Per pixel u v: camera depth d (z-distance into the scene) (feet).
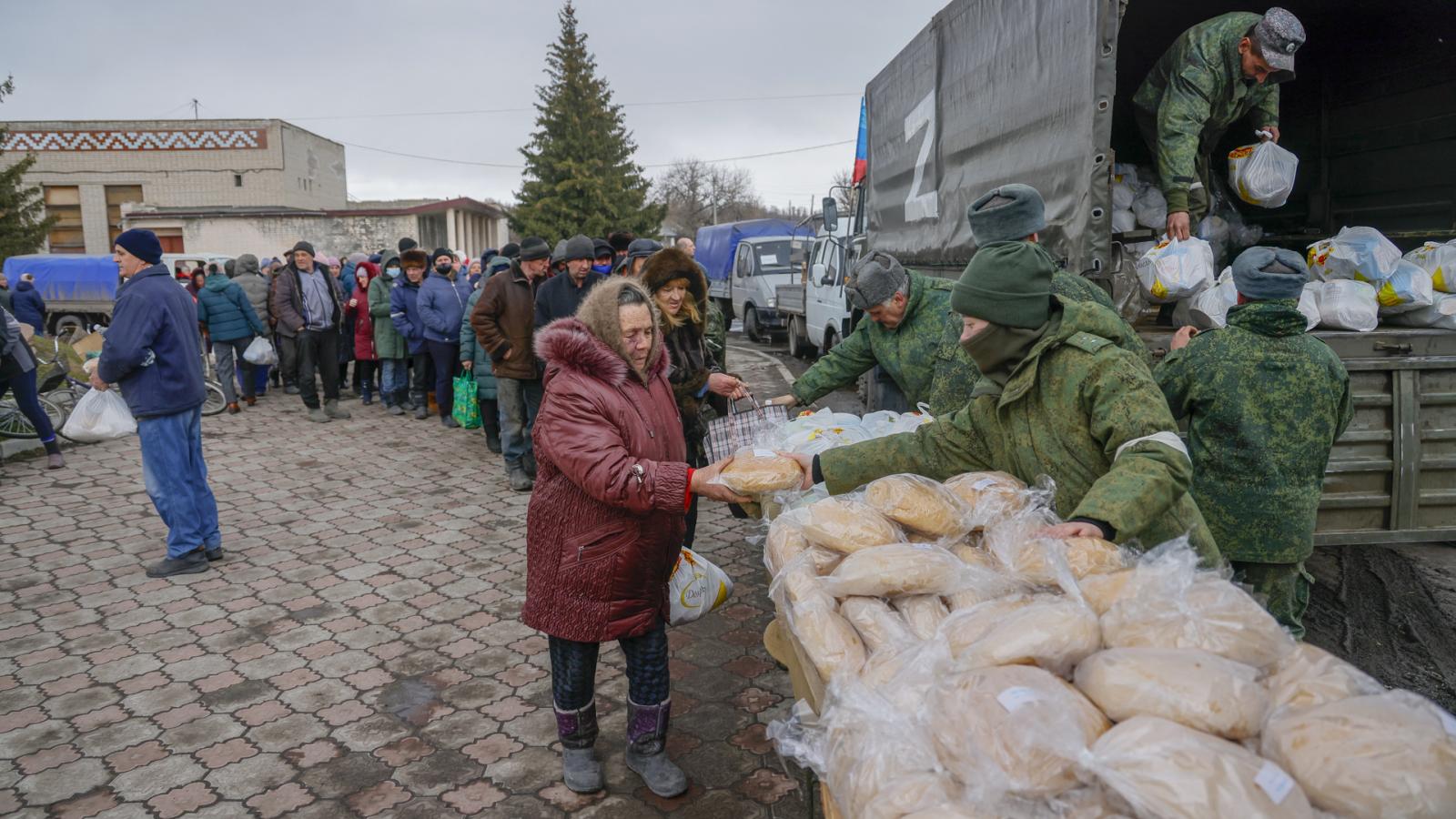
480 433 29.78
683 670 12.76
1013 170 16.51
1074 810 4.24
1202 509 9.98
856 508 7.25
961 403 11.51
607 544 8.93
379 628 14.21
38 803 9.72
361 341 34.88
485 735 11.05
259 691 12.19
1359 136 21.24
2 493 22.26
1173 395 10.25
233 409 33.58
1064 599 5.57
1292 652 4.90
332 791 9.91
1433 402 12.91
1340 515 13.01
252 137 127.34
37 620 14.52
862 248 34.04
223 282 32.83
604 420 8.73
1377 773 3.82
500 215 133.80
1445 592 14.64
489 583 16.10
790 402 13.73
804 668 6.59
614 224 151.23
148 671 12.76
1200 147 16.47
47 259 65.67
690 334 14.78
